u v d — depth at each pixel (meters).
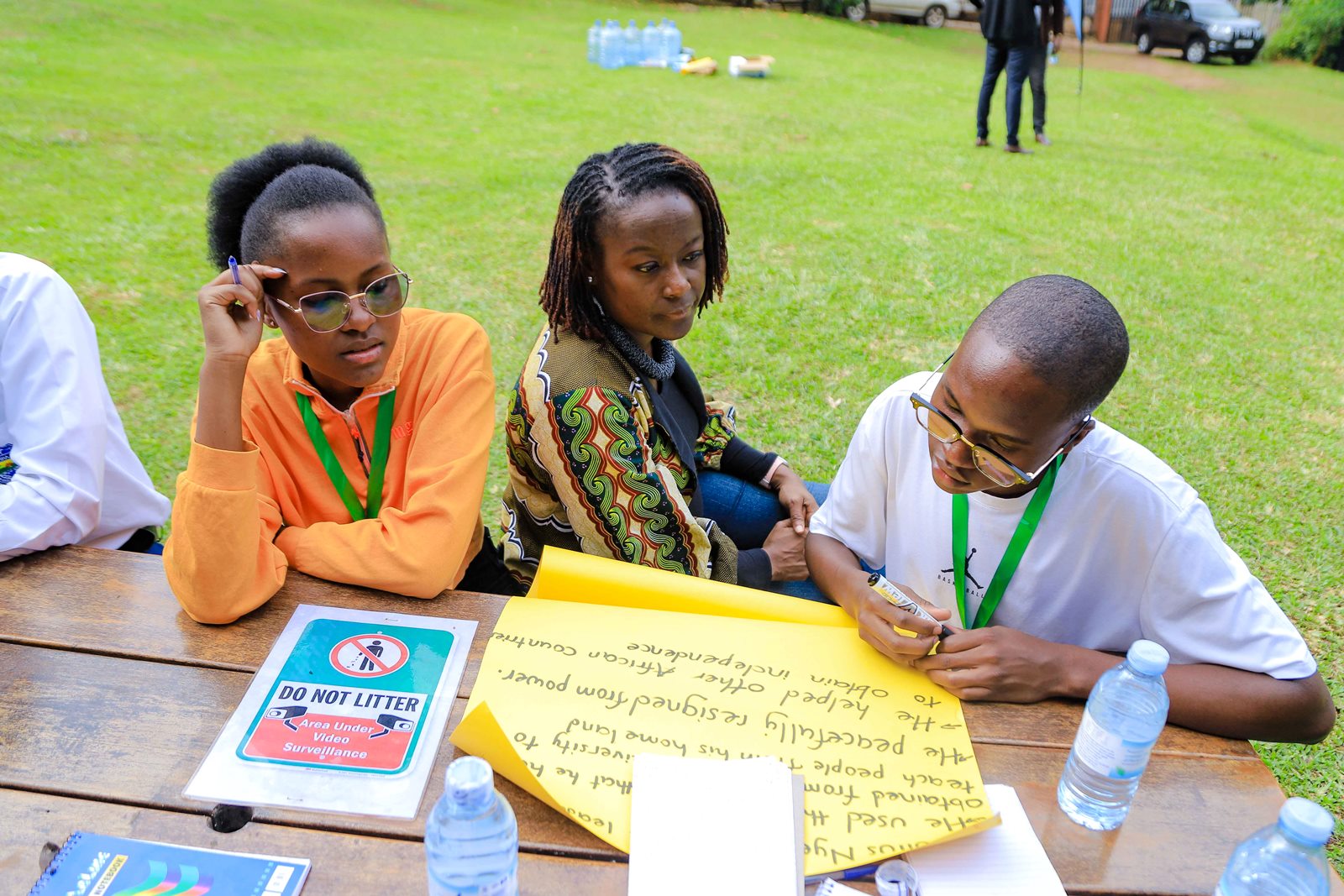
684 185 1.91
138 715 1.42
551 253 1.97
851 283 5.58
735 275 5.61
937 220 6.81
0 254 2.09
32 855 1.21
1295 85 16.69
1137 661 1.25
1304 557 3.43
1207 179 8.52
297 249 1.69
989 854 1.25
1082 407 1.45
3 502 1.82
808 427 4.06
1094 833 1.29
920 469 1.86
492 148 8.12
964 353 1.49
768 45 15.86
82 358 2.02
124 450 2.28
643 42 12.98
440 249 5.79
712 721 1.43
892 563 2.00
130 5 12.87
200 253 5.54
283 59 11.30
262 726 1.41
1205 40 18.83
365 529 1.78
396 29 14.31
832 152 8.66
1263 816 1.33
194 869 1.20
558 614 1.64
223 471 1.60
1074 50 20.50
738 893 1.17
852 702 1.48
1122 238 6.67
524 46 13.77
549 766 1.33
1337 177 8.91
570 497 2.01
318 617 1.65
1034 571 1.77
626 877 1.21
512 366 4.46
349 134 8.25
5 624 1.61
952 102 11.62
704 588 1.71
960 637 1.54
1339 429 4.31
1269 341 5.18
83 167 6.79
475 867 1.06
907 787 1.33
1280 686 1.51
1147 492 1.63
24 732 1.38
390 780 1.33
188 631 1.61
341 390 1.98
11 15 11.41
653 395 2.09
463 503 1.82
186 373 4.27
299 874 1.19
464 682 1.51
